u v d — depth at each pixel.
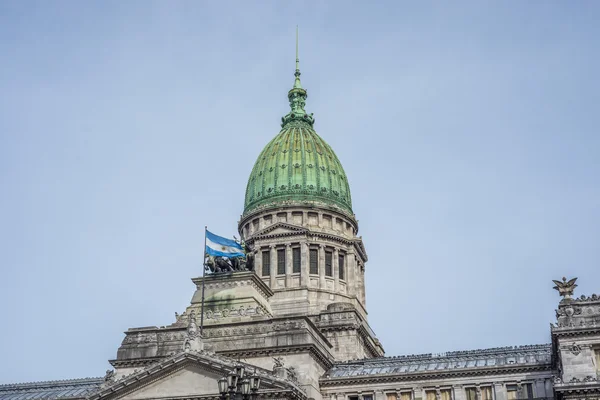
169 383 172.25
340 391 179.25
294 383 167.12
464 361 180.75
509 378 170.88
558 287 165.50
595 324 157.88
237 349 181.00
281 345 178.75
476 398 171.75
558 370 165.25
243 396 109.25
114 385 172.88
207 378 170.25
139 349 185.88
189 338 174.62
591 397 152.25
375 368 185.12
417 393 175.00
